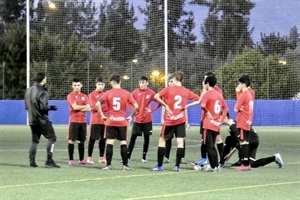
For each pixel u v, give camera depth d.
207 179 16.39
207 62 66.56
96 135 20.84
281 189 14.34
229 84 55.78
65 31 70.00
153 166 20.25
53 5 69.38
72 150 20.58
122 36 76.88
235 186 14.91
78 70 58.03
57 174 17.42
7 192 13.62
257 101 52.28
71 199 12.68
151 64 70.31
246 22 76.50
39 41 61.41
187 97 18.62
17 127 49.91
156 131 43.06
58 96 57.25
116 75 18.83
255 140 19.56
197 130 45.91
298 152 26.31
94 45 74.06
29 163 20.53
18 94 72.81
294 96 56.03
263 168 19.59
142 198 12.88
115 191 13.92
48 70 57.38
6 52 74.38
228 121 20.14
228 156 20.25
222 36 77.38
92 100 21.03
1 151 26.12
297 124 51.53
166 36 47.81
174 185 15.09
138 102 21.91
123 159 18.86
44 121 19.22
